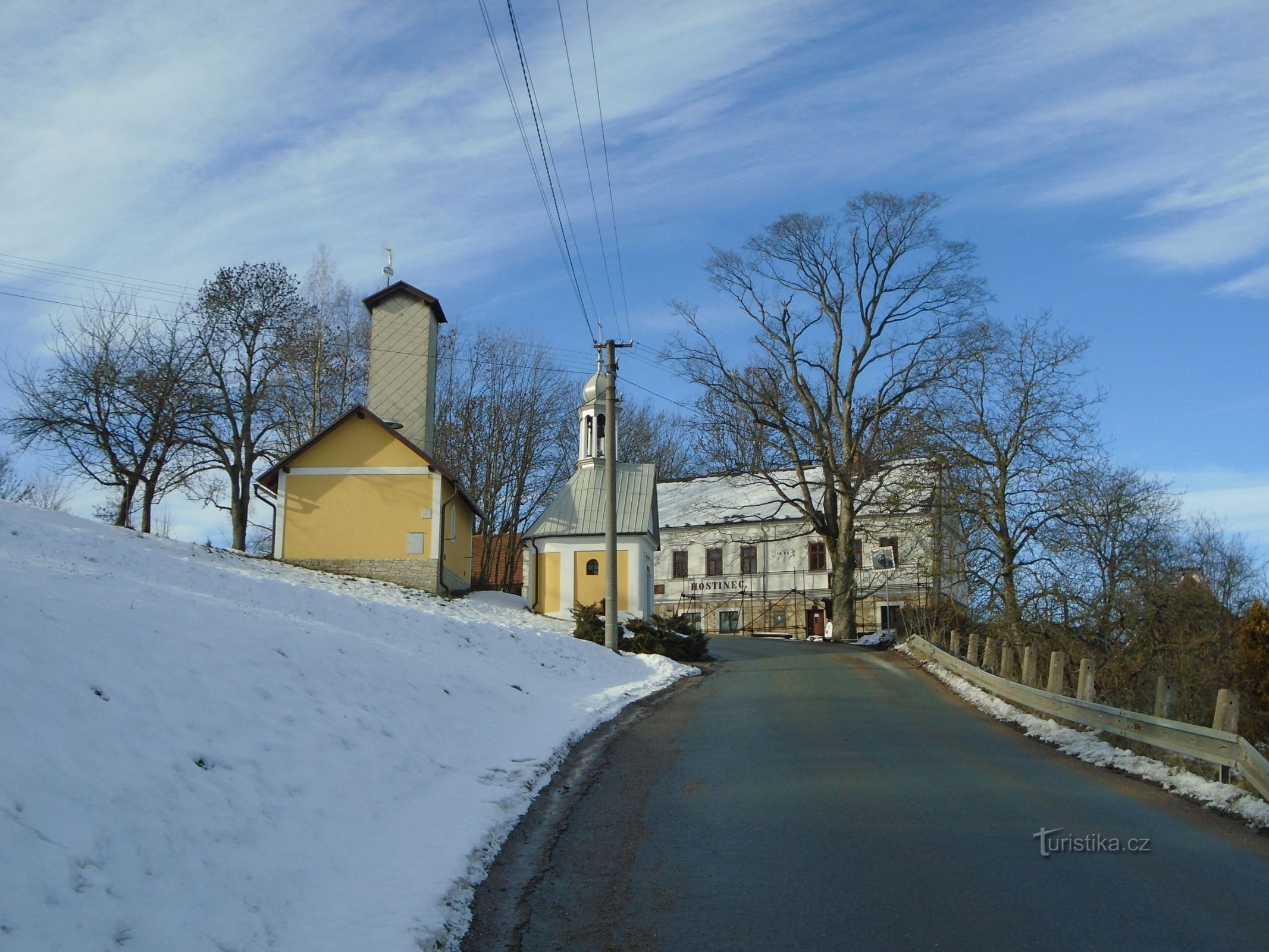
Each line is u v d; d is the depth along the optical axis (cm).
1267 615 2120
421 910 697
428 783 1041
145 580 1605
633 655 2767
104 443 3606
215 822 716
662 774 1229
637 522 4222
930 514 3125
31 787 614
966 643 2994
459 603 3350
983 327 3797
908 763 1295
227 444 4156
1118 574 2755
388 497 3478
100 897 559
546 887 796
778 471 5475
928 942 655
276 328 4247
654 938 682
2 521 1931
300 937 621
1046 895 747
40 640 833
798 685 2302
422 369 3622
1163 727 1219
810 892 765
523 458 5834
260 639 1203
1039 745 1459
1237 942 649
